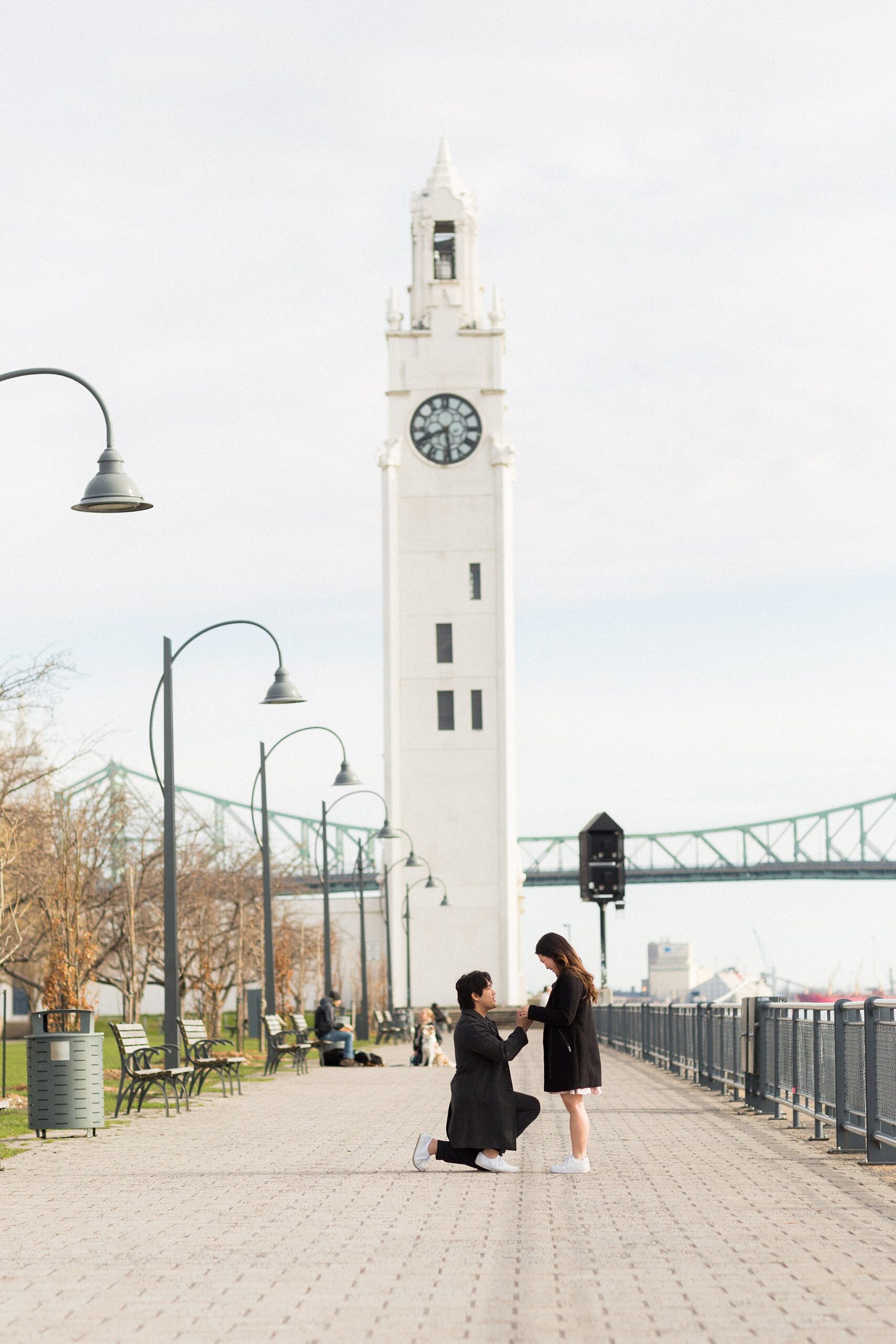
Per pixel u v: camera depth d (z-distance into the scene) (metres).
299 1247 9.70
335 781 43.53
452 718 91.69
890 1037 13.31
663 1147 15.73
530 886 178.12
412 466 93.06
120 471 16.41
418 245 96.06
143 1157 15.14
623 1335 7.21
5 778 38.28
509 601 92.12
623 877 44.03
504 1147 13.49
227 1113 20.98
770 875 174.38
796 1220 10.65
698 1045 26.70
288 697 29.95
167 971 23.39
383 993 89.94
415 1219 10.80
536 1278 8.59
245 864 60.50
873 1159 13.84
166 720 23.91
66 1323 7.55
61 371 16.39
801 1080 17.16
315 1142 16.69
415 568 92.44
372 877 122.56
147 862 51.00
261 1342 7.13
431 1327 7.43
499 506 92.56
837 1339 7.09
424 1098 24.08
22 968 52.69
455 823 90.62
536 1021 13.55
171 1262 9.21
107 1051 38.88
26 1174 13.71
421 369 93.81
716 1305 7.86
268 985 36.25
